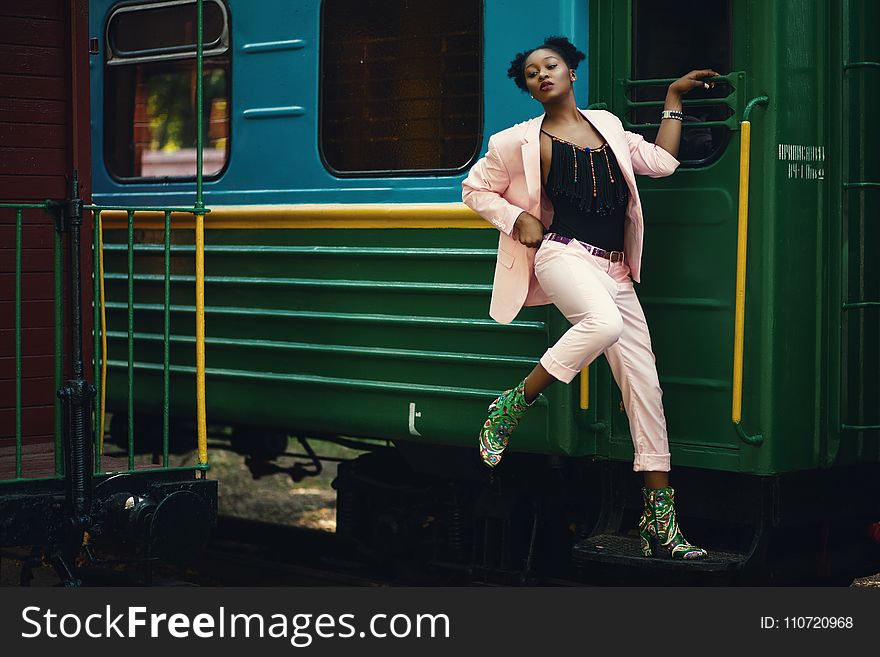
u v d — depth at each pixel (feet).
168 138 23.18
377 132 20.24
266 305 21.47
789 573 18.86
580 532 19.72
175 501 18.24
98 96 24.17
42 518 17.24
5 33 19.24
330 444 34.86
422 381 19.74
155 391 22.82
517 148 16.65
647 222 18.02
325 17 20.83
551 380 16.46
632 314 16.98
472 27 19.13
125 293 23.53
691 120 17.88
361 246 20.33
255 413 21.66
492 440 16.99
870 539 19.85
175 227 22.82
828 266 17.76
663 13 18.01
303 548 24.36
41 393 19.77
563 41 16.90
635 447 17.16
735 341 17.07
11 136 19.35
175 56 22.86
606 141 16.61
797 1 17.19
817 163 17.57
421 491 21.35
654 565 16.78
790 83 17.10
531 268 17.07
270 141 21.48
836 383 17.85
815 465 17.69
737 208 17.24
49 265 19.77
